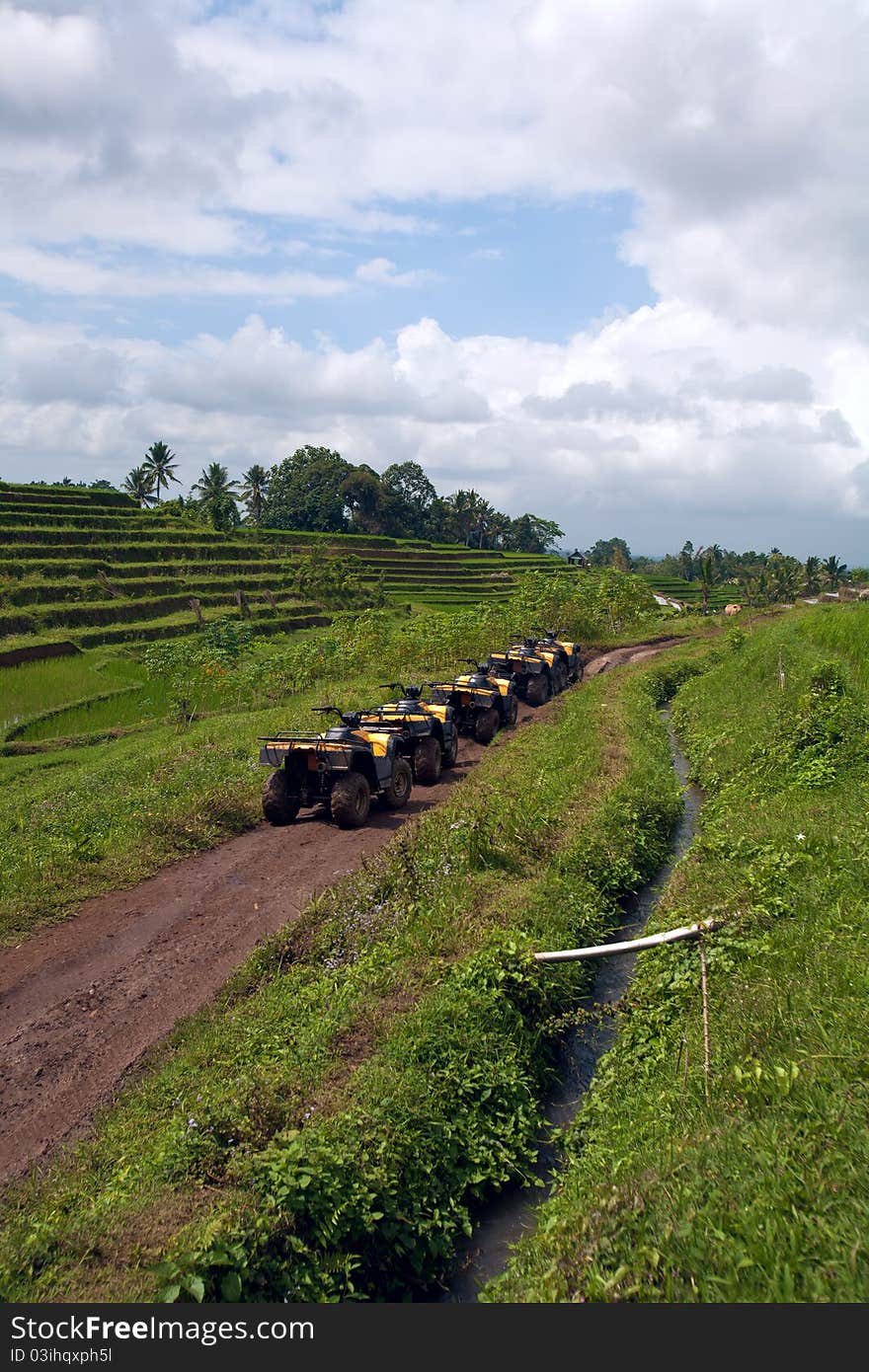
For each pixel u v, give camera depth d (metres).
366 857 10.02
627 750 15.07
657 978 7.61
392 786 12.53
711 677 24.55
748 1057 5.55
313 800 12.02
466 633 28.98
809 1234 3.84
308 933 8.05
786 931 7.33
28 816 12.41
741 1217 4.02
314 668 26.75
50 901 9.03
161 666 25.97
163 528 55.84
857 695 14.61
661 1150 4.89
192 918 8.79
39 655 32.00
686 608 55.81
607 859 10.22
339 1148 5.03
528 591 37.25
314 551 56.28
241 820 11.93
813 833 9.32
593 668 29.92
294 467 106.00
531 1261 4.55
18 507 51.66
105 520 53.19
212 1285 4.13
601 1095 6.40
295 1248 4.48
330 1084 5.76
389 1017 6.56
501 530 105.94
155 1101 5.66
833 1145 4.37
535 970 7.42
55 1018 6.88
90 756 19.31
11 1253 4.28
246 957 7.84
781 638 24.27
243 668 25.61
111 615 39.41
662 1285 3.88
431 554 73.75
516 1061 6.61
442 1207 5.35
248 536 67.06
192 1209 4.57
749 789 12.69
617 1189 4.59
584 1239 4.39
